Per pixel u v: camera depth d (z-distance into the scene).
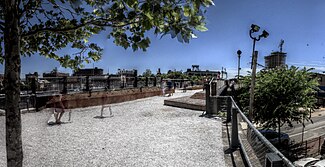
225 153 5.74
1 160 5.15
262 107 17.02
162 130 8.21
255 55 12.12
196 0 1.50
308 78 17.38
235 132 6.13
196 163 5.11
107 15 2.20
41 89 12.48
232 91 20.55
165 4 1.60
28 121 9.34
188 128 8.55
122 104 15.70
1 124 8.52
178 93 26.28
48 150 5.89
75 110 12.27
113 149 6.04
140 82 22.09
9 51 1.75
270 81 17.30
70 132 7.74
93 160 5.26
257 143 4.14
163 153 5.75
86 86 15.35
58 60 2.72
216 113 11.77
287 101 16.72
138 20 1.93
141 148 6.13
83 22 2.24
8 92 1.76
